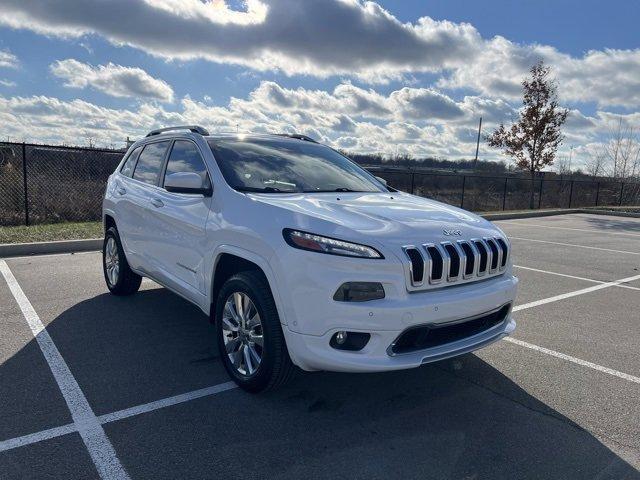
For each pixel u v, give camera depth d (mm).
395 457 2908
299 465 2809
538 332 5215
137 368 4012
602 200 30203
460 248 3404
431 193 22312
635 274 8531
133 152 5906
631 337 5125
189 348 4438
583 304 6414
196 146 4590
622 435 3211
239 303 3648
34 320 5055
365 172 5195
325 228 3201
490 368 4219
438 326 3230
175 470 2734
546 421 3359
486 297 3439
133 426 3158
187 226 4250
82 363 4070
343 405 3508
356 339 3131
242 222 3598
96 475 2670
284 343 3332
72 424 3158
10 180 11516
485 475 2760
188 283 4336
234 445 2986
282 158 4641
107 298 5891
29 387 3627
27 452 2846
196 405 3447
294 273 3154
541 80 24953
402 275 3111
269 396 3605
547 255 10391
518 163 26016
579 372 4184
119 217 5609
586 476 2779
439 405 3543
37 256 8289
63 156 12148
